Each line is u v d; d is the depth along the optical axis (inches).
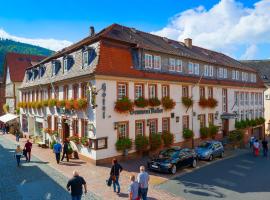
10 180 642.8
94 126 811.4
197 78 1182.9
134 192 462.0
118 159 857.5
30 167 762.8
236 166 872.9
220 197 574.6
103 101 823.1
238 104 1494.8
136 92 928.9
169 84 1040.2
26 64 1974.7
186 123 1127.6
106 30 952.9
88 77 831.1
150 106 960.9
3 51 4279.0
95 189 589.3
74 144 914.7
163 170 734.5
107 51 853.2
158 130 993.5
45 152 987.3
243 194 597.3
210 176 738.8
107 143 831.1
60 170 733.9
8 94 1969.7
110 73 824.3
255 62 2294.5
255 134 1694.1
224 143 1237.7
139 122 930.7
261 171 812.6
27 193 558.6
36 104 1243.8
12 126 1620.3
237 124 1457.9
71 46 1130.7
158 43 1128.2
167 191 601.9
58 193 559.5
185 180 692.7
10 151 1015.6
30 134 1387.8
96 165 797.2
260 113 1745.8
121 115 871.1
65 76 961.5
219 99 1330.0
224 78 1398.9
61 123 1023.0
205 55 1402.6
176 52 1102.4
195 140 1166.3
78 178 446.0
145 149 922.7
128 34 1031.6
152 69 980.6
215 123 1294.3
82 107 850.8
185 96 1125.1
